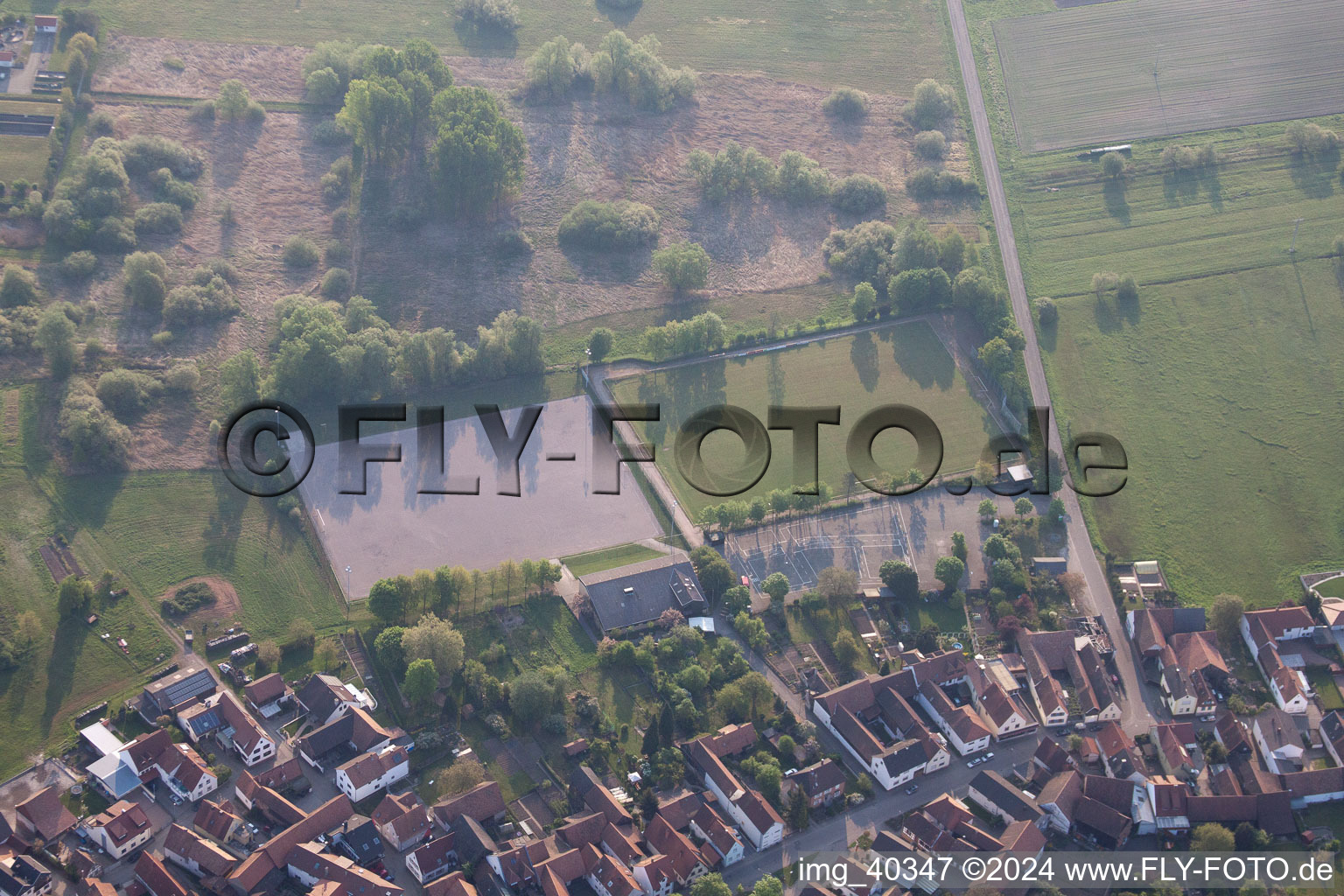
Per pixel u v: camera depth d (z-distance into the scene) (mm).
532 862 196000
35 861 190250
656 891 195875
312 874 191875
